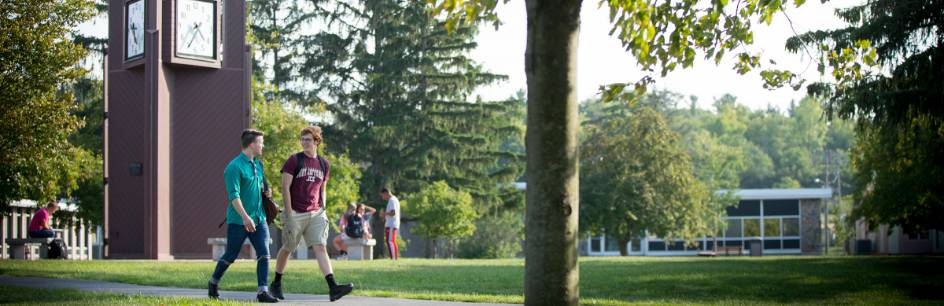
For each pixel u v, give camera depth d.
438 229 56.31
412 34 61.28
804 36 26.31
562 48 8.05
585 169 65.44
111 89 28.52
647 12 10.83
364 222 33.59
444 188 57.72
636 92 11.51
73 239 47.62
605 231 65.19
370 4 61.19
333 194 50.22
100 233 56.16
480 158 63.56
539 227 8.12
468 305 12.95
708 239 82.00
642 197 63.31
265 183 13.20
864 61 12.12
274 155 47.25
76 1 23.34
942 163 28.67
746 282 18.47
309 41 63.34
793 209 81.50
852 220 47.97
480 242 74.12
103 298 12.95
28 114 22.33
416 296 14.32
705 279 19.25
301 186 13.10
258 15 64.12
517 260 31.09
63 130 23.47
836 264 25.80
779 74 12.08
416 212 57.12
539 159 8.10
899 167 35.34
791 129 178.62
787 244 81.50
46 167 25.41
